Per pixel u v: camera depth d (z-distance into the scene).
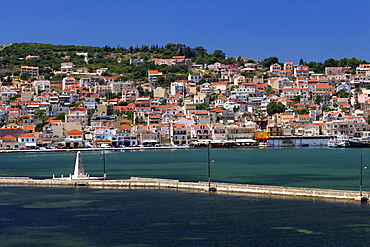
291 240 113.31
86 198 165.88
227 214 136.88
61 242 115.56
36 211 147.00
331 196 151.25
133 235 119.75
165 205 150.50
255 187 165.25
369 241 111.56
